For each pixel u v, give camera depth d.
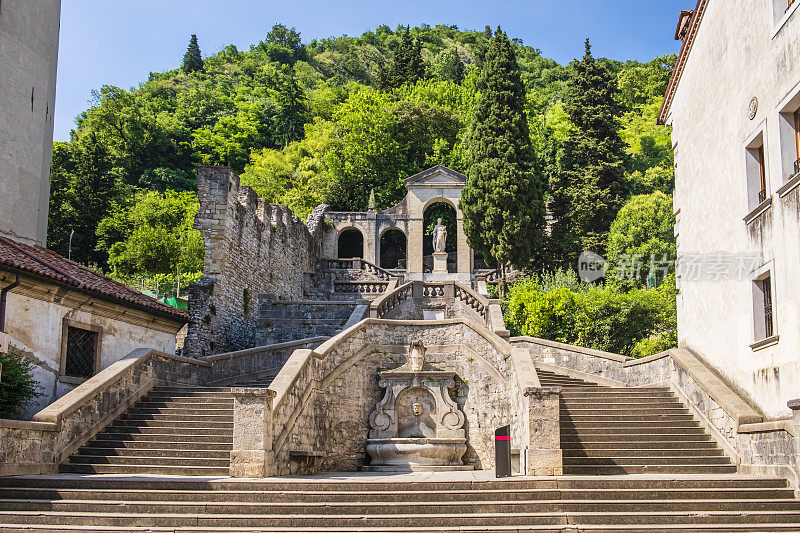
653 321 28.73
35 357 17.42
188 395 18.59
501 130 39.78
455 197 51.84
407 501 12.17
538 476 13.73
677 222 20.61
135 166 70.44
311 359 18.53
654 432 16.66
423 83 72.06
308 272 40.41
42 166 22.84
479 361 20.84
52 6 23.53
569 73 94.88
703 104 18.45
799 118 13.98
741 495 12.30
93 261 48.88
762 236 14.82
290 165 65.06
